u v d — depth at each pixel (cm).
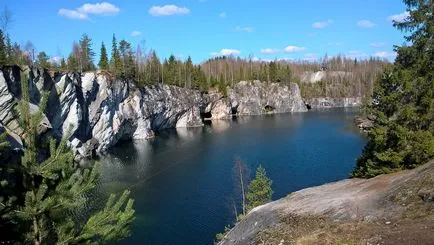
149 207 4556
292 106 19375
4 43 6612
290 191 5006
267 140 9419
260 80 19662
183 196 4988
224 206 4553
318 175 5809
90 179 966
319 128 11350
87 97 8488
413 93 2655
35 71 6366
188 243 3566
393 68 2834
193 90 15100
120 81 10056
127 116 10419
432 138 2439
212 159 7350
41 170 877
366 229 1480
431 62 2705
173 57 15175
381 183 2252
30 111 910
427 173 1850
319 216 1869
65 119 7662
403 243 1252
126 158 7875
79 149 8062
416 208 1545
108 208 1002
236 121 15138
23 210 862
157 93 12594
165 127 13575
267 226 2006
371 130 2769
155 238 3669
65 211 955
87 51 10338
